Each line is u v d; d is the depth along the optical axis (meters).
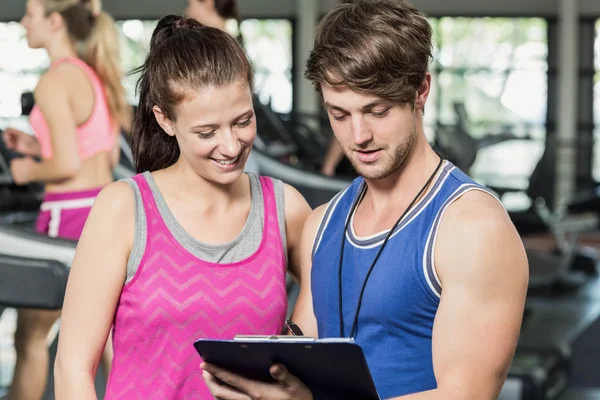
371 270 1.75
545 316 7.01
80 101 3.47
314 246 1.91
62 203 3.48
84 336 1.89
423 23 1.68
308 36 15.69
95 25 3.56
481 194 1.70
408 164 1.76
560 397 4.98
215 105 1.80
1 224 2.58
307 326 1.97
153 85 1.86
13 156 6.08
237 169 1.87
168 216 1.92
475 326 1.63
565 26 15.20
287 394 1.62
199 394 1.91
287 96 15.91
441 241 1.68
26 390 3.23
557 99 15.42
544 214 9.41
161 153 2.07
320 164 8.98
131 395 1.91
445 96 15.70
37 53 14.86
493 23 15.55
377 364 1.74
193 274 1.90
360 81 1.62
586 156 14.62
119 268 1.89
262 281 1.95
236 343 1.54
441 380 1.63
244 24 15.91
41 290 2.45
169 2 15.27
